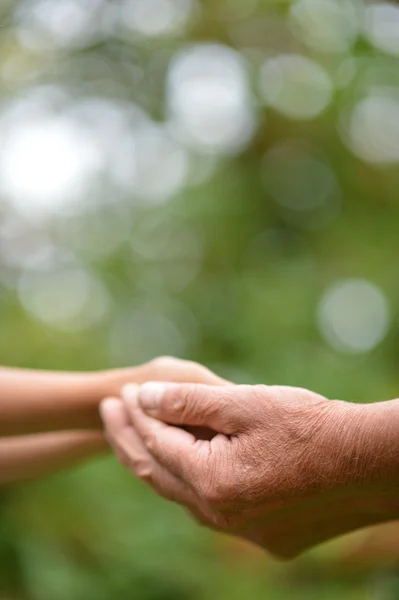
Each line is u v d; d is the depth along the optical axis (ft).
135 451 3.55
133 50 8.41
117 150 8.78
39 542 6.28
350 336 7.66
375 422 2.75
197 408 3.16
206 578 6.23
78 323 8.07
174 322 8.10
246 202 8.51
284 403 3.01
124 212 8.70
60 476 6.44
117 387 3.86
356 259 8.05
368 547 6.20
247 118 8.70
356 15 8.02
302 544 3.51
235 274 8.26
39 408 3.89
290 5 8.25
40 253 8.66
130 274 8.38
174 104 8.71
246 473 3.00
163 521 6.40
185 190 8.50
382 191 8.63
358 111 8.45
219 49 8.64
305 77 8.48
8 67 8.38
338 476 2.82
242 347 7.64
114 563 6.23
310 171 9.00
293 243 8.64
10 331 7.52
